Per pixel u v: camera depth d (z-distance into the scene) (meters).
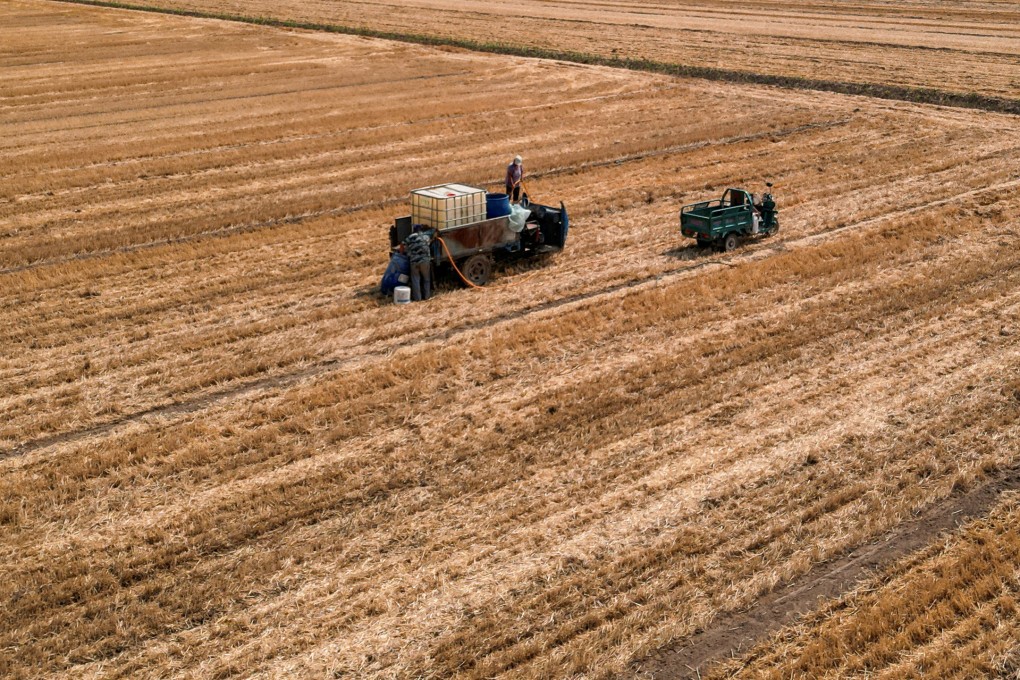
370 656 9.98
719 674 9.64
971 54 49.12
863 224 23.67
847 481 12.76
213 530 12.03
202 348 17.67
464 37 58.78
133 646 10.19
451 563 11.35
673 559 11.34
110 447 14.12
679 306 18.75
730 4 76.12
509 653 9.91
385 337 17.91
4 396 15.87
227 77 47.66
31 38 59.41
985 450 13.38
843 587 10.85
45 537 11.98
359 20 66.75
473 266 20.33
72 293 20.66
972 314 17.92
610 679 9.64
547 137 34.94
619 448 13.67
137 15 69.88
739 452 13.48
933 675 9.52
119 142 34.62
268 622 10.48
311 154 33.31
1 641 10.21
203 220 25.94
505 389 15.62
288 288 20.67
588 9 73.00
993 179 27.16
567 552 11.49
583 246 22.88
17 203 27.78
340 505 12.56
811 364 16.17
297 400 15.37
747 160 30.89
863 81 42.56
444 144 34.25
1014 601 10.52
